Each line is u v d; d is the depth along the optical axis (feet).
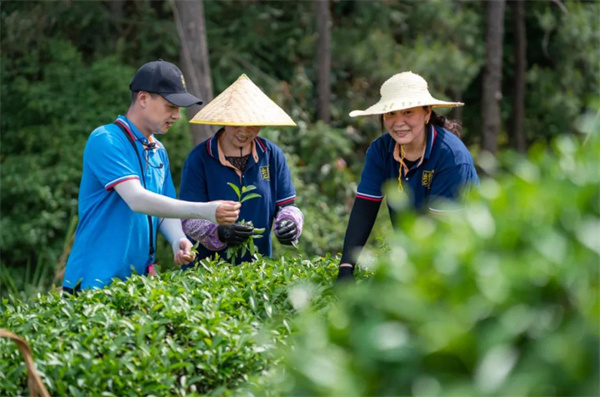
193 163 18.43
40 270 47.83
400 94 15.42
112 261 15.94
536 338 6.65
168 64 16.20
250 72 55.21
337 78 59.31
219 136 18.48
